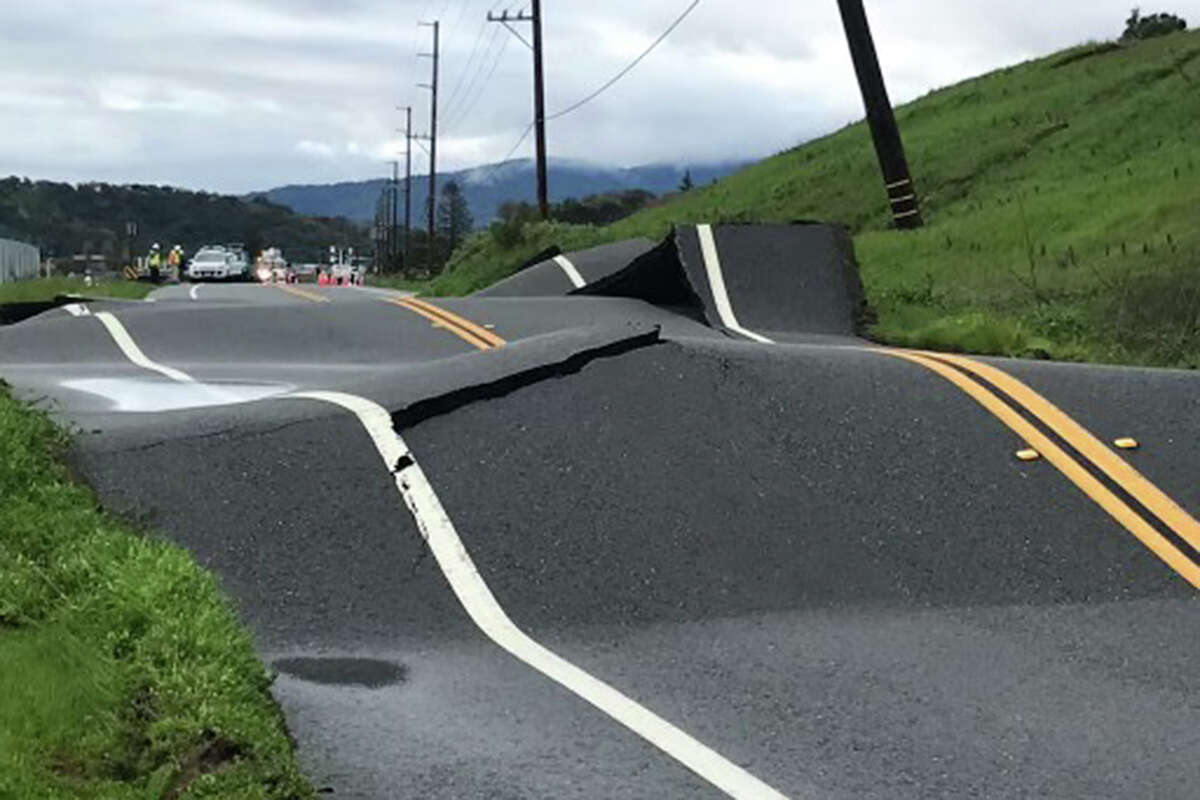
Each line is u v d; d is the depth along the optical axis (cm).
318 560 800
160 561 633
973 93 4538
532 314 1977
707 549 841
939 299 2088
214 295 4034
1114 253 2181
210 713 489
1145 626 749
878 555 842
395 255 14412
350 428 927
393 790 518
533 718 606
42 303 2419
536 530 848
